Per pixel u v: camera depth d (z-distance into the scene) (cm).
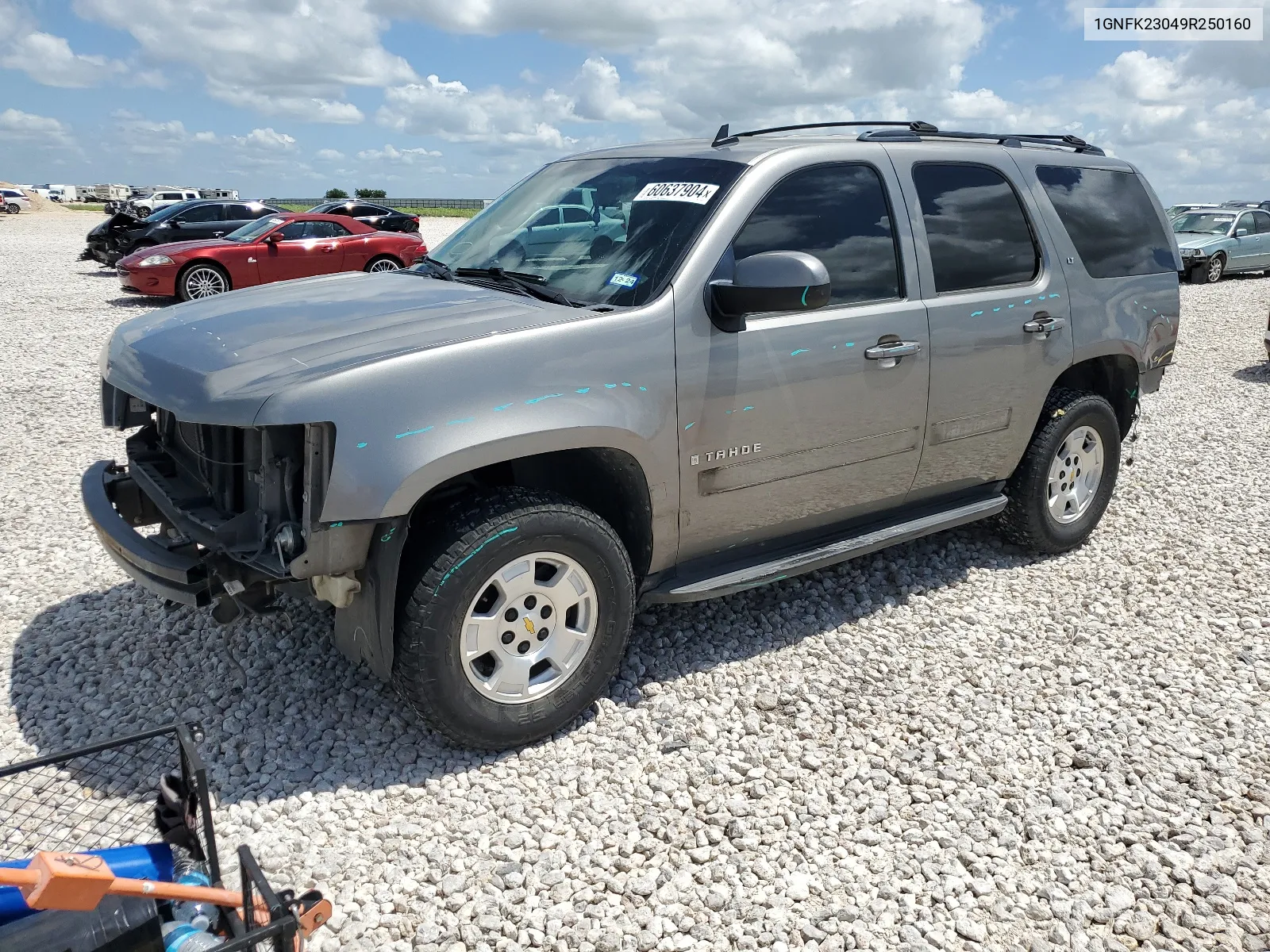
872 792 316
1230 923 265
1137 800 314
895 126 450
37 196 5703
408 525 290
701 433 345
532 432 299
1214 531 554
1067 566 501
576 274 362
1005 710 364
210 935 197
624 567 332
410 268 427
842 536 418
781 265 321
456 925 255
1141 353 510
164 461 371
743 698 365
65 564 471
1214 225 2134
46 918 185
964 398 427
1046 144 503
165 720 342
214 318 345
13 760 316
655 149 418
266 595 313
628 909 263
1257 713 367
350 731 338
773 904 266
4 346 1002
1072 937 260
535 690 326
